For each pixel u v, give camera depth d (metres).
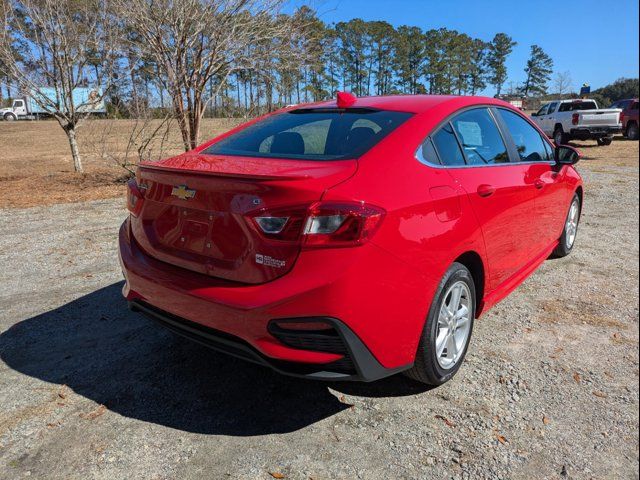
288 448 2.42
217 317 2.41
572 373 3.02
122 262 3.02
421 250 2.49
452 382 2.95
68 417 2.66
